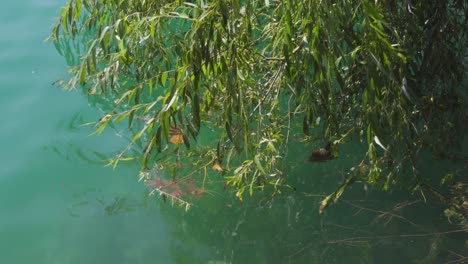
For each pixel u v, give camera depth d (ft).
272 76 13.99
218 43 10.25
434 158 15.19
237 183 13.41
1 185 15.75
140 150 16.97
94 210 14.99
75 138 17.44
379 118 12.10
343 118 14.48
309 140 15.31
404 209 14.44
